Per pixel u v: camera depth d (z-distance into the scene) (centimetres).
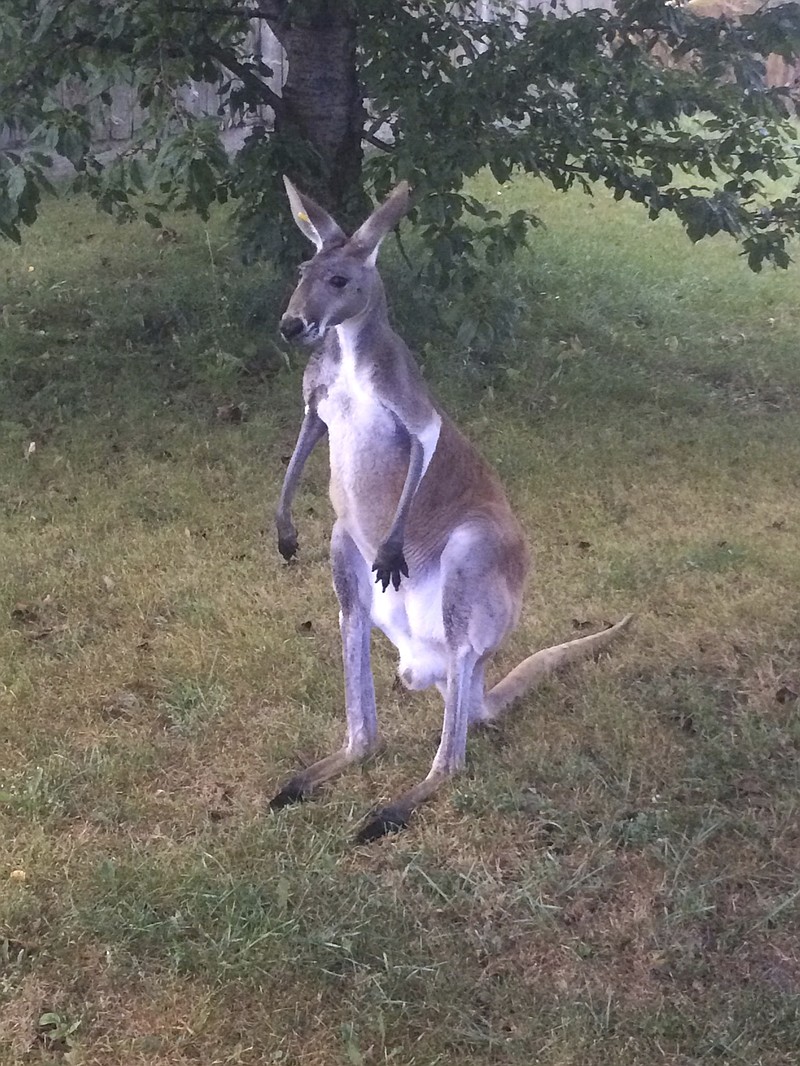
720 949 249
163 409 461
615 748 298
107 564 368
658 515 405
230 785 289
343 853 269
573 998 238
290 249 472
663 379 507
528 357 514
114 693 316
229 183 463
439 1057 227
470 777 289
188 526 389
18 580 359
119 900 254
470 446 287
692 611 351
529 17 509
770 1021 234
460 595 273
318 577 366
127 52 464
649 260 670
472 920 254
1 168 419
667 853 269
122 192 460
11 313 535
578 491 417
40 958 243
